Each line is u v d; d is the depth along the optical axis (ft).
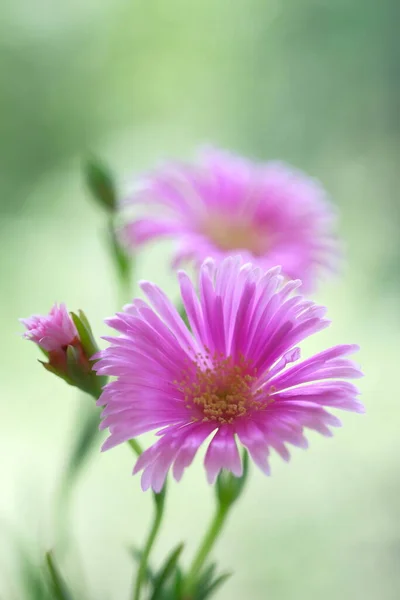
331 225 1.14
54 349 0.90
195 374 0.89
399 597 1.48
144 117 1.90
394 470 1.61
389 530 1.55
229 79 1.85
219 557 1.52
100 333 1.71
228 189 1.14
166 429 0.87
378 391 1.69
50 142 1.88
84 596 1.01
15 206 1.88
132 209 1.13
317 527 1.56
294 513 1.57
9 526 1.28
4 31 1.85
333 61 1.77
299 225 1.13
